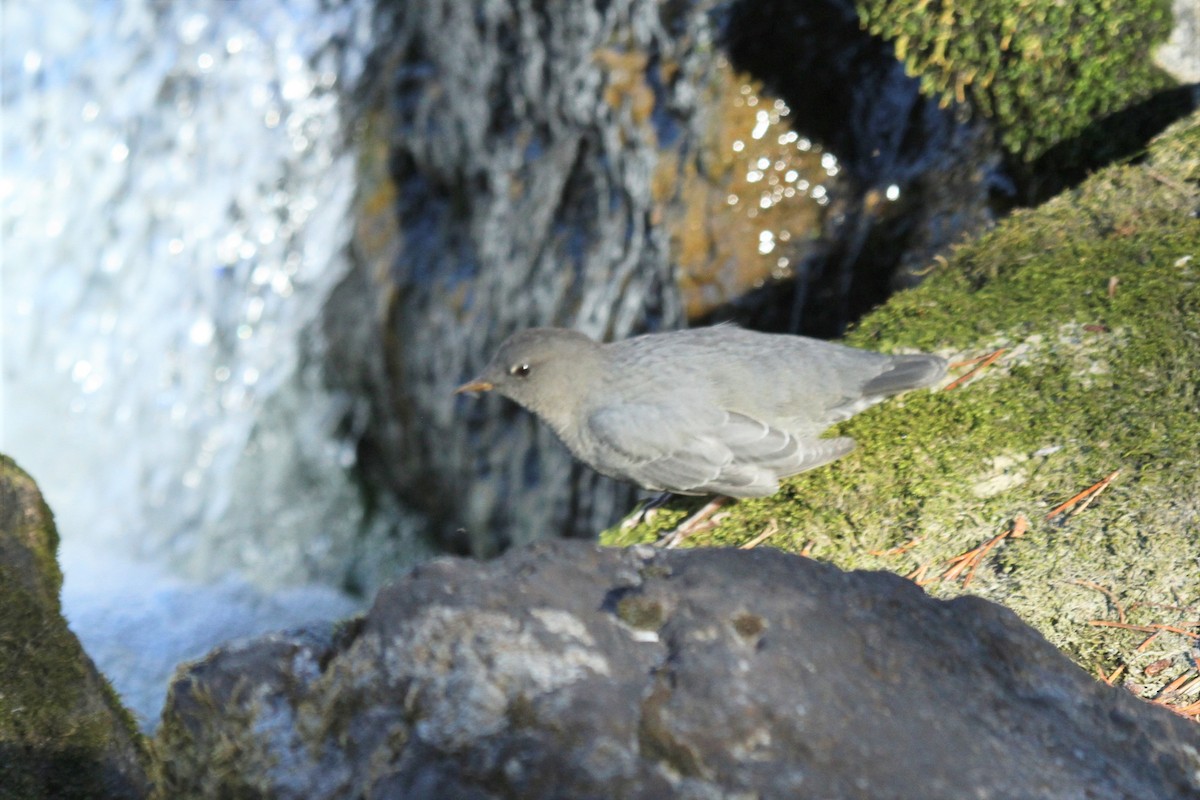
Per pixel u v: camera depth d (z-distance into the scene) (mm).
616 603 2574
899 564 3957
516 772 2291
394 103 9297
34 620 3379
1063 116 6242
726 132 7879
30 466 10523
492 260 8992
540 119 8672
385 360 9523
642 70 8133
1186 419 4121
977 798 2305
